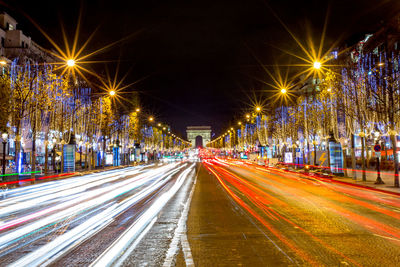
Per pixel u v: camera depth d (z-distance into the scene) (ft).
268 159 178.60
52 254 23.11
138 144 230.27
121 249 24.13
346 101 86.84
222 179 95.76
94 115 147.23
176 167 187.32
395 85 71.41
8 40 153.07
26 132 97.55
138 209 42.50
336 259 21.35
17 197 57.77
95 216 37.73
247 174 120.26
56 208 44.27
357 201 49.44
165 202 48.88
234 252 23.08
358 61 83.92
